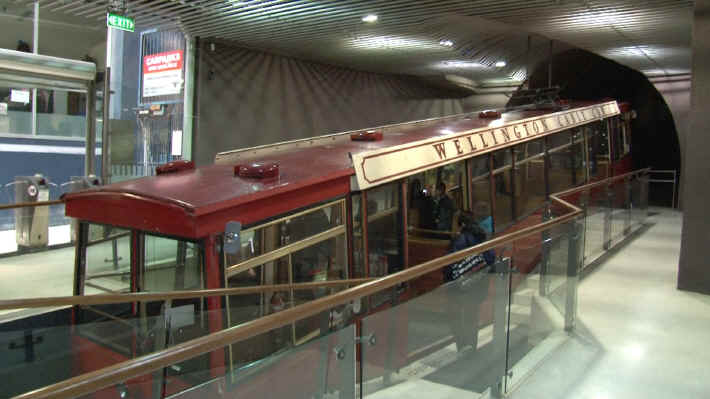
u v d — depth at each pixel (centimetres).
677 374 500
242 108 1415
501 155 926
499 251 601
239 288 428
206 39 1303
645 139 2500
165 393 388
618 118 1620
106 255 488
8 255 871
